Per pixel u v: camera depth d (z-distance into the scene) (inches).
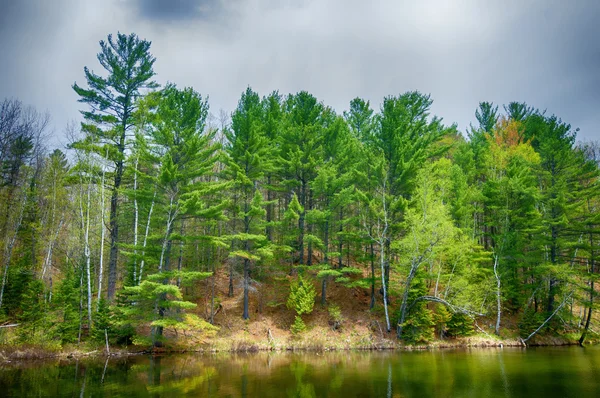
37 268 1166.3
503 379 684.1
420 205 1145.4
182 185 1003.3
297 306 1081.4
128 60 1130.0
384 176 1198.3
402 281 1176.2
